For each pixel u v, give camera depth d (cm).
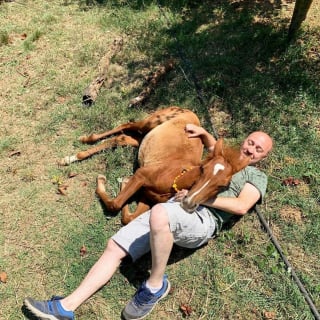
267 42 331
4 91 302
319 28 345
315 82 300
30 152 261
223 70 312
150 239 179
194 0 388
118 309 193
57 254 211
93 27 364
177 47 336
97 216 227
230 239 216
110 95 297
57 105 291
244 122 275
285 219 226
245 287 200
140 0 388
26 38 352
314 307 191
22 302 194
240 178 207
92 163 253
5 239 217
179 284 201
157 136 235
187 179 203
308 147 258
